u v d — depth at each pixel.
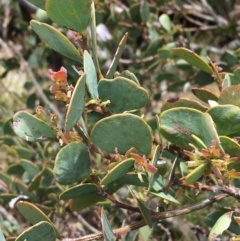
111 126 0.17
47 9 0.16
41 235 0.16
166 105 0.19
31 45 0.52
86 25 0.17
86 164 0.17
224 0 0.44
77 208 0.19
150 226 0.18
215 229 0.16
